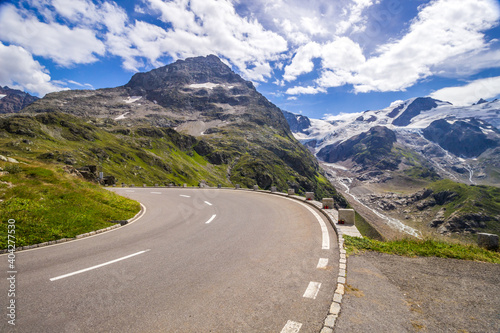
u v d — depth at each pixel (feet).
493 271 18.95
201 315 13.34
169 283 17.44
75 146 419.95
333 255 22.62
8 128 398.21
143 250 25.76
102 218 41.65
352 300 14.53
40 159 327.47
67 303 14.71
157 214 51.62
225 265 20.84
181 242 28.71
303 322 12.53
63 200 44.60
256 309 13.84
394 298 14.79
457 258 21.98
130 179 398.83
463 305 13.97
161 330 12.11
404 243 26.40
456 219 615.16
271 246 26.14
